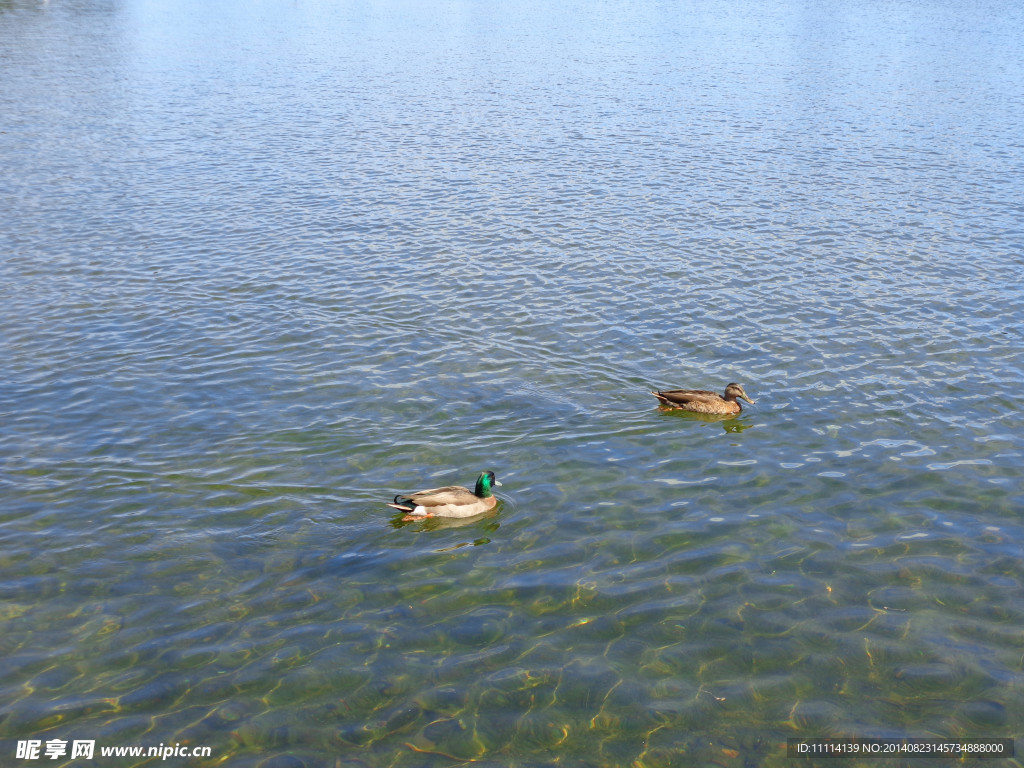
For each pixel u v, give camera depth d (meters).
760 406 24.64
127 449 22.11
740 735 13.91
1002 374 26.22
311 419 23.72
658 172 49.22
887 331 29.45
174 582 17.27
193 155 52.25
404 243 38.53
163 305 31.78
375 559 18.11
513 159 51.84
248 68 81.56
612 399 25.09
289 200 44.47
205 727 13.92
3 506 19.55
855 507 19.91
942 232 39.44
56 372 26.44
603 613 16.59
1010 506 19.83
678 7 135.38
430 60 87.12
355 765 13.32
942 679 14.96
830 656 15.50
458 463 21.72
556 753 13.59
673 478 21.16
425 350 28.20
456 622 16.33
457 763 13.38
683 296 32.72
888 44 95.81
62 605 16.53
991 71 78.38
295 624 16.20
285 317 30.80
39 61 81.56
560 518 19.56
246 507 19.72
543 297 32.66
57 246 37.62
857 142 55.06
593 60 86.94
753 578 17.56
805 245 38.06
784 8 132.62
